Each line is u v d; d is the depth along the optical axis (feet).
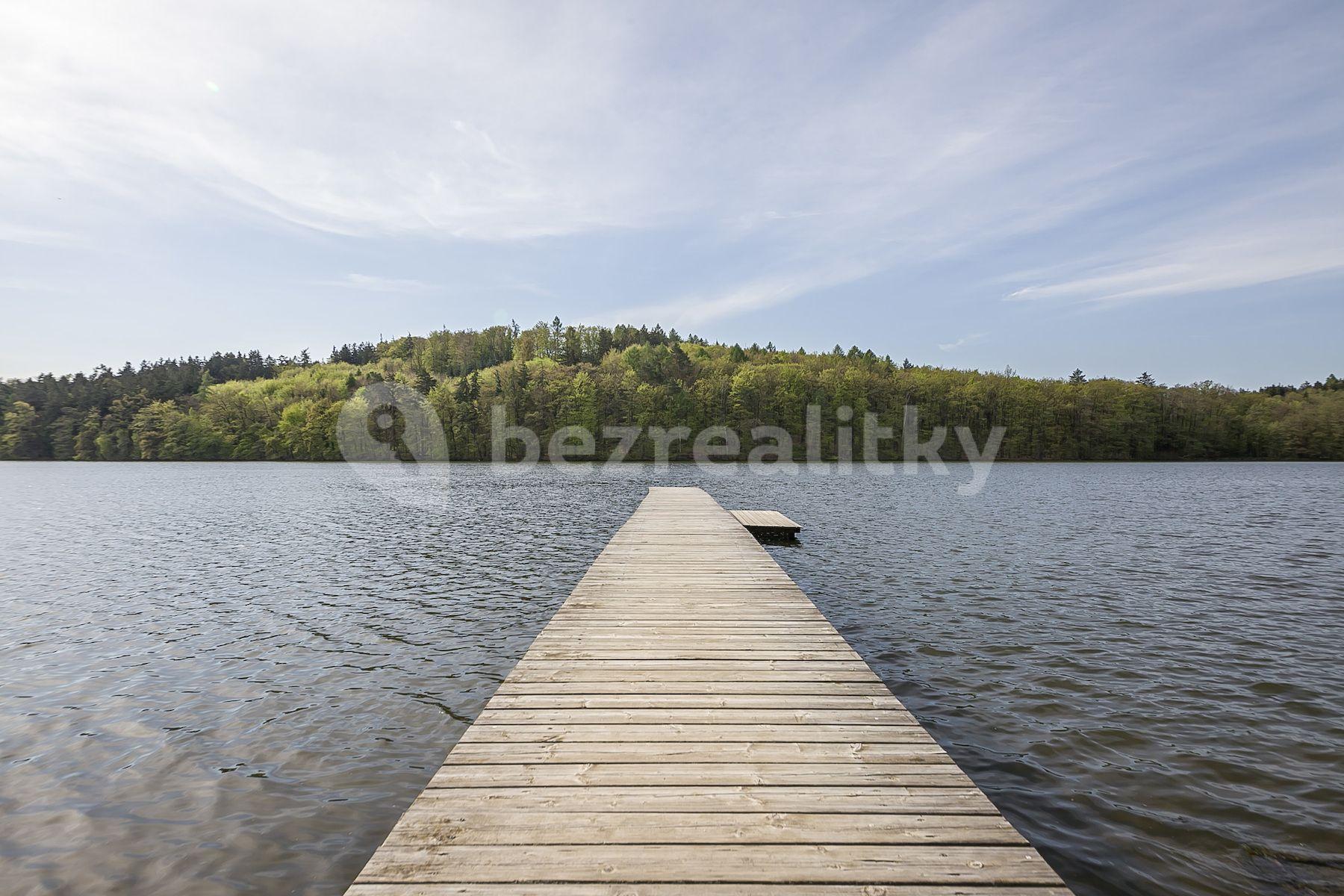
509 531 65.05
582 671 17.10
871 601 35.55
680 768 11.80
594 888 8.62
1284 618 32.30
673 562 33.17
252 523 74.18
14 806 16.44
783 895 8.53
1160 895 12.86
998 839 9.72
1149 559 48.11
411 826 9.91
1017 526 66.44
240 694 23.82
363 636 30.42
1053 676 24.61
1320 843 14.47
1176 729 20.11
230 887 13.44
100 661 27.43
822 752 12.50
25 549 57.00
